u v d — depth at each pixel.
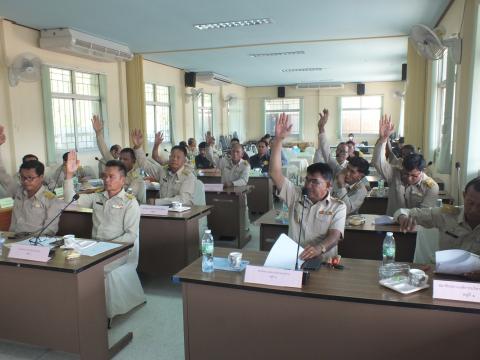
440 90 6.29
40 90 6.07
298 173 7.93
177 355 2.51
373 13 5.43
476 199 2.03
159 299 3.32
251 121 15.67
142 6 5.00
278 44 7.39
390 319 1.68
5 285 2.31
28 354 2.52
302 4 5.00
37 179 3.07
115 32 6.34
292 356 1.83
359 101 14.52
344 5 5.06
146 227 3.53
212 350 1.96
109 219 2.96
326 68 10.65
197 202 4.17
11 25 5.57
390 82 14.08
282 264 1.94
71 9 5.07
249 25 6.00
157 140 5.02
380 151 3.47
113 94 7.82
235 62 9.45
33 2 4.76
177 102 10.42
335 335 1.76
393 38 6.91
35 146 6.00
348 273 1.95
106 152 4.91
